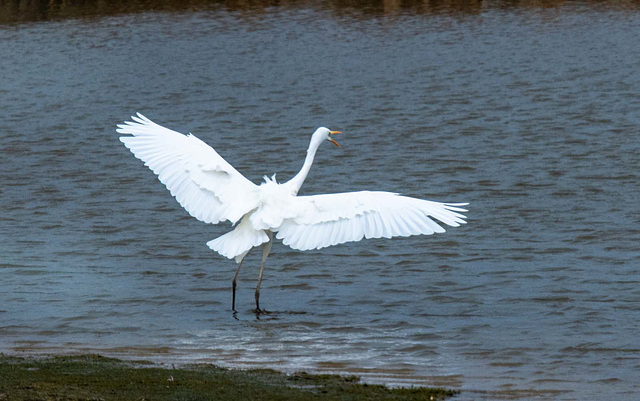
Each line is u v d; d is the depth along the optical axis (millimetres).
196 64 37375
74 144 26109
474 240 17203
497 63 36250
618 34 41031
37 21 47531
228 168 10883
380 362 11242
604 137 25672
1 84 34500
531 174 22125
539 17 45562
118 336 12305
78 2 52562
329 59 37844
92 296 14062
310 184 21906
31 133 27500
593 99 30359
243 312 13430
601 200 19812
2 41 42781
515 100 30562
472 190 20891
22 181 22109
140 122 10930
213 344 11953
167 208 19688
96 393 9320
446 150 24719
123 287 14555
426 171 22703
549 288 14484
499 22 44750
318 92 32438
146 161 10711
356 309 13594
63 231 17953
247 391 9508
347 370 10898
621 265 15625
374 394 9570
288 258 16156
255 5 50688
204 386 9625
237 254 10875
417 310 13508
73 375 9984
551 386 10383
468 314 13336
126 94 32688
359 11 48469
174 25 45719
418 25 44625
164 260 16125
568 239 17156
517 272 15344
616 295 14117
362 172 22797
